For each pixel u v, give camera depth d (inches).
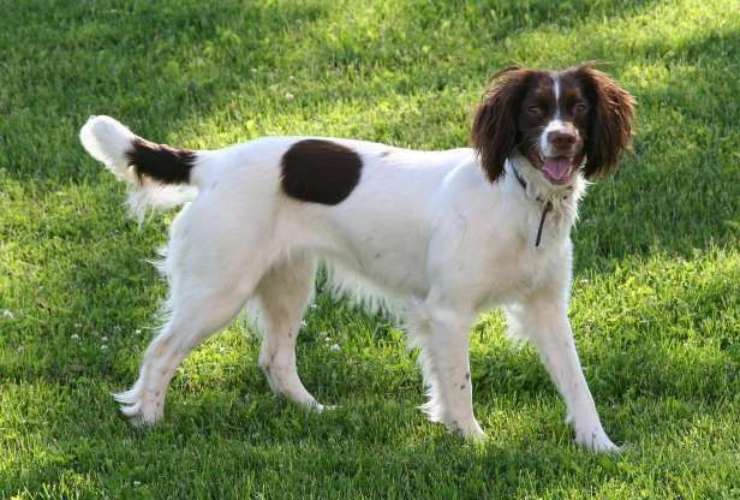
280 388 267.6
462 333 237.6
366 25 456.4
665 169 352.2
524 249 233.8
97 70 438.0
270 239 249.4
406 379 273.4
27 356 279.9
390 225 245.6
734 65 408.8
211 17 470.9
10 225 345.7
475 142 231.6
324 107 403.5
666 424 243.0
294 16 468.4
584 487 213.0
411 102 400.8
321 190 249.6
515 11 461.7
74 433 246.2
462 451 227.9
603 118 229.0
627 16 453.7
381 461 223.5
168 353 250.8
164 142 389.4
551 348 241.6
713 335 280.2
